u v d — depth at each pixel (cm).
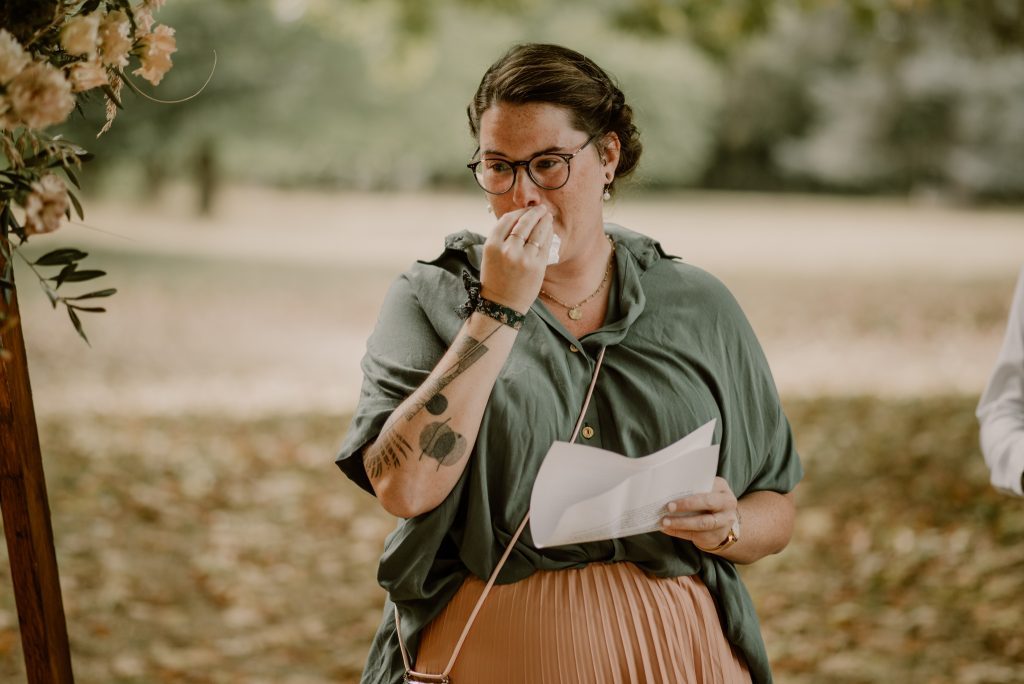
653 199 5991
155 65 243
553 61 256
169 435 1155
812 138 6134
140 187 4788
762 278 2734
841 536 861
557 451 239
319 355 1731
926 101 5441
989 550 793
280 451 1118
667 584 265
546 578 259
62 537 830
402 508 246
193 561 811
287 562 824
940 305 2219
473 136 272
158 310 2150
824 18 5697
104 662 646
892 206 5769
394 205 5675
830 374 1538
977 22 1761
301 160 5112
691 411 262
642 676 256
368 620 734
